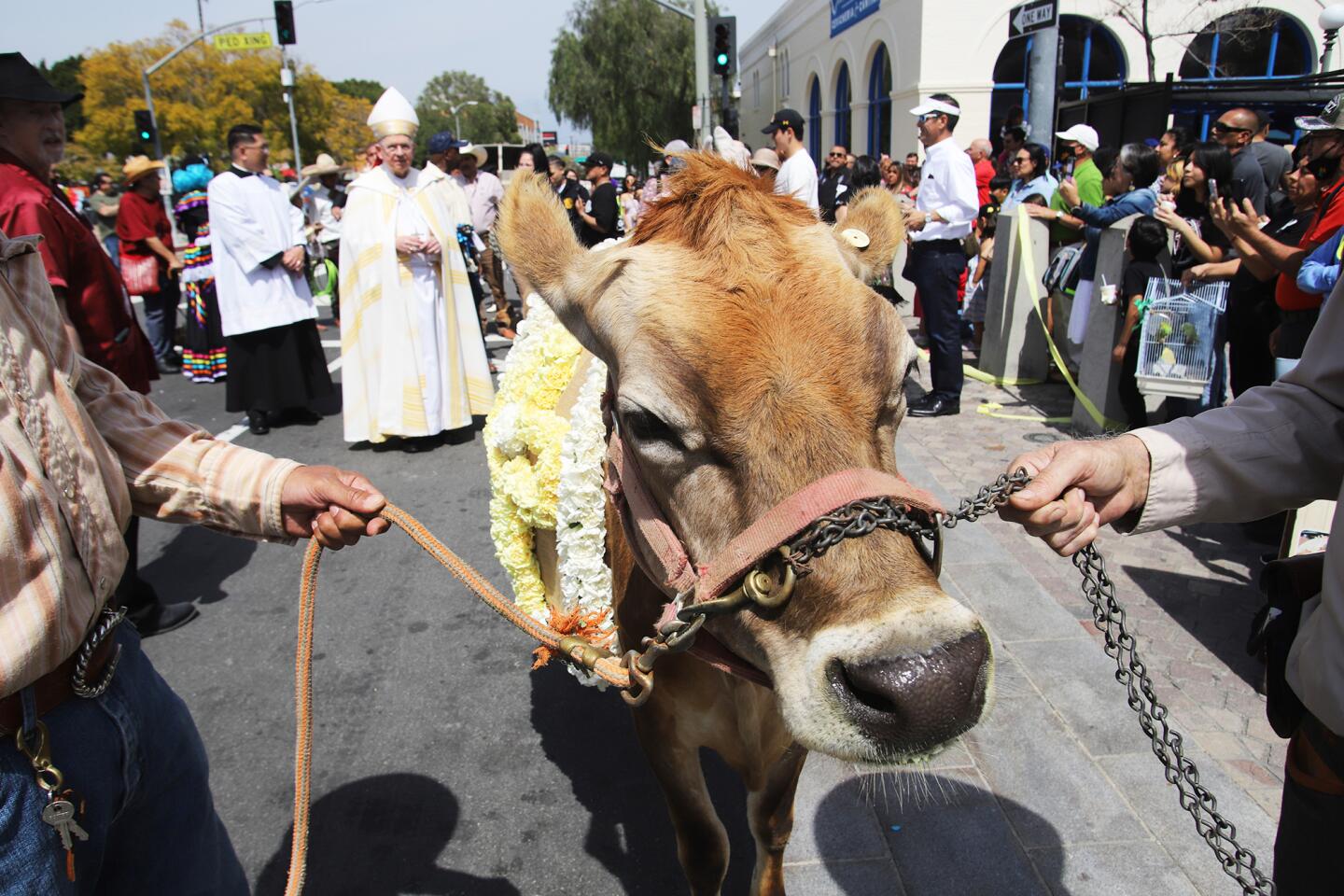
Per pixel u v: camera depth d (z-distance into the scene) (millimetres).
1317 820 1438
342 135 54000
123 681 1614
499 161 20344
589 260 1799
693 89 34750
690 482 1510
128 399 1808
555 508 2527
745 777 2260
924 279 6703
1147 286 5566
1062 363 6875
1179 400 5969
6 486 1307
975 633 1321
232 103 43844
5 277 1502
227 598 4438
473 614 4227
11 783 1372
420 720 3461
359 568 4715
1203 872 2557
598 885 2693
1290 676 1475
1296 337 4227
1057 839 2697
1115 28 17250
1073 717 3209
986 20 16641
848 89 23609
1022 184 7945
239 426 7285
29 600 1330
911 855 2668
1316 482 1572
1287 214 5391
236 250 6578
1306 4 16703
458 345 6598
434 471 6094
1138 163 6340
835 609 1352
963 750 3053
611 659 1883
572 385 2557
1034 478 1485
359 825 2936
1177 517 1571
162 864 1780
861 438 1428
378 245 6094
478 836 2885
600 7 35031
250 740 3359
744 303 1453
